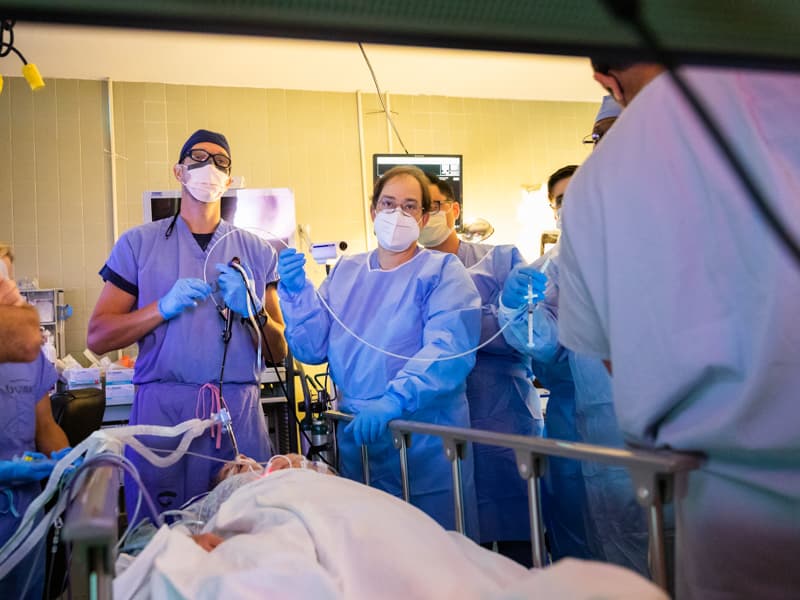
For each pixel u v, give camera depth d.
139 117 4.69
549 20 0.44
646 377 0.97
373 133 5.12
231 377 2.06
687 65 0.46
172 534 1.22
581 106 5.59
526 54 0.46
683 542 1.00
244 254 2.22
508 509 2.35
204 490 1.97
